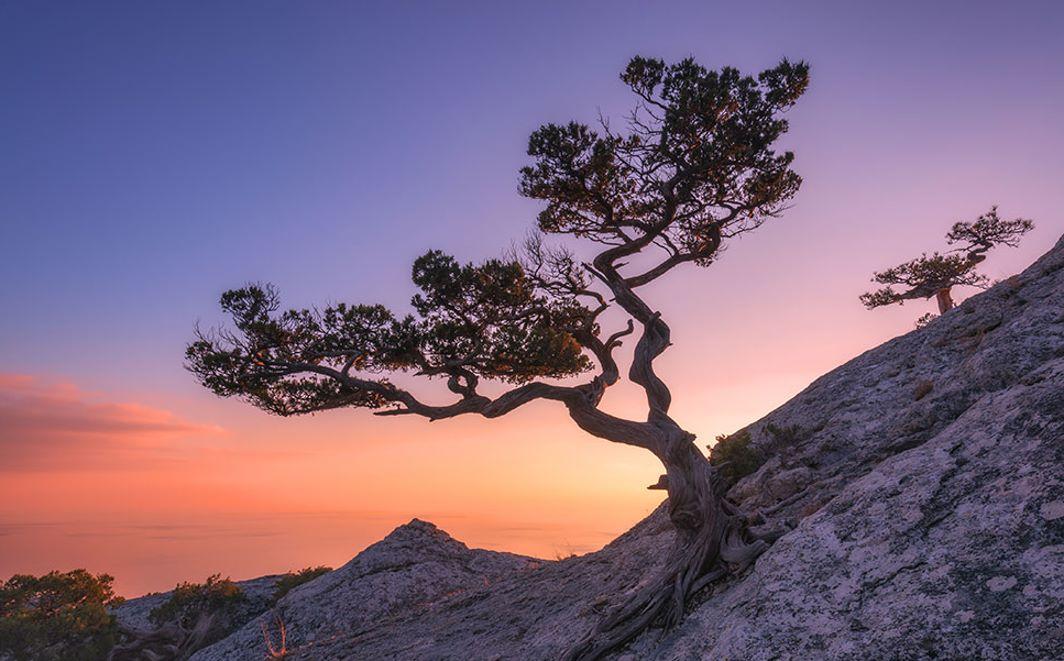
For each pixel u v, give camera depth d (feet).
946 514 26.61
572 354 46.70
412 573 100.01
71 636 105.09
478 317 49.21
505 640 49.55
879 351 68.80
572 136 48.62
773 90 45.83
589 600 50.37
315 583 103.30
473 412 46.62
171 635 107.24
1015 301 57.82
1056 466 24.93
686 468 41.27
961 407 43.27
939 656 21.01
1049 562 21.71
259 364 47.44
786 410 66.08
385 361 47.26
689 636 33.27
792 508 44.16
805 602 27.30
